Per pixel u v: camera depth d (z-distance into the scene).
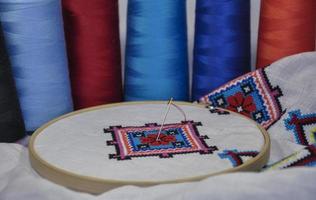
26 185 0.88
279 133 1.23
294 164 0.94
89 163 0.93
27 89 1.26
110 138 1.04
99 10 1.31
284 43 1.35
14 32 1.21
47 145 1.00
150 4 1.29
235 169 0.89
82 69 1.37
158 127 1.10
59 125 1.10
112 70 1.39
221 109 1.20
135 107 1.22
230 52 1.35
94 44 1.33
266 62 1.41
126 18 1.46
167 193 0.82
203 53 1.38
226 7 1.31
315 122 1.23
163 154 0.97
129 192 0.82
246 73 1.39
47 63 1.25
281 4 1.32
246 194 0.77
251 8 1.56
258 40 1.44
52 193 0.85
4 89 1.19
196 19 1.39
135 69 1.36
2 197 0.88
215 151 0.98
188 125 1.11
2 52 1.18
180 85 1.39
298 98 1.27
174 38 1.33
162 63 1.34
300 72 1.29
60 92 1.30
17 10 1.19
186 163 0.93
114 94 1.42
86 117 1.15
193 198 0.78
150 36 1.32
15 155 1.09
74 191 0.87
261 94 1.30
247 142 1.02
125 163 0.93
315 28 1.40
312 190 0.77
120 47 1.48
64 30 1.35
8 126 1.22
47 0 1.21
